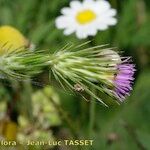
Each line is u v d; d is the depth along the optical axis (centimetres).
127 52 37
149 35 37
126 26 37
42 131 29
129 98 35
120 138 33
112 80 13
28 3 38
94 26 34
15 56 14
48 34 36
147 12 39
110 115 34
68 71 13
